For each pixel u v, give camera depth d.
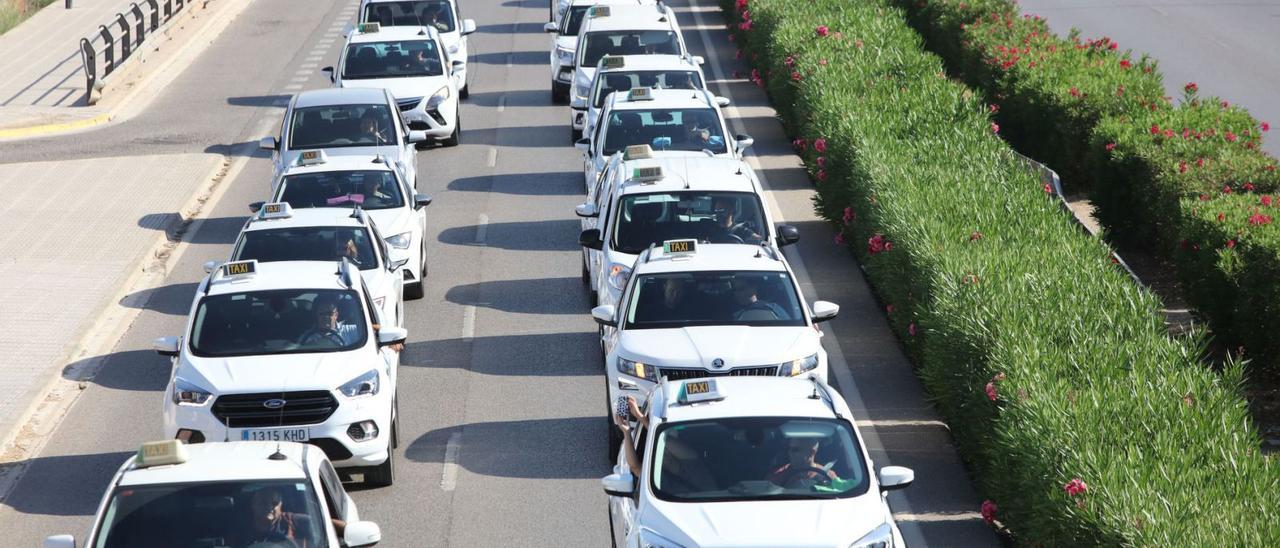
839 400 29.97
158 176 73.69
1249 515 26.11
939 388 37.09
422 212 56.38
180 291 55.62
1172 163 49.03
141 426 41.69
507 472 37.38
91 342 49.50
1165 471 27.56
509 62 103.06
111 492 26.64
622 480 28.02
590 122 66.88
